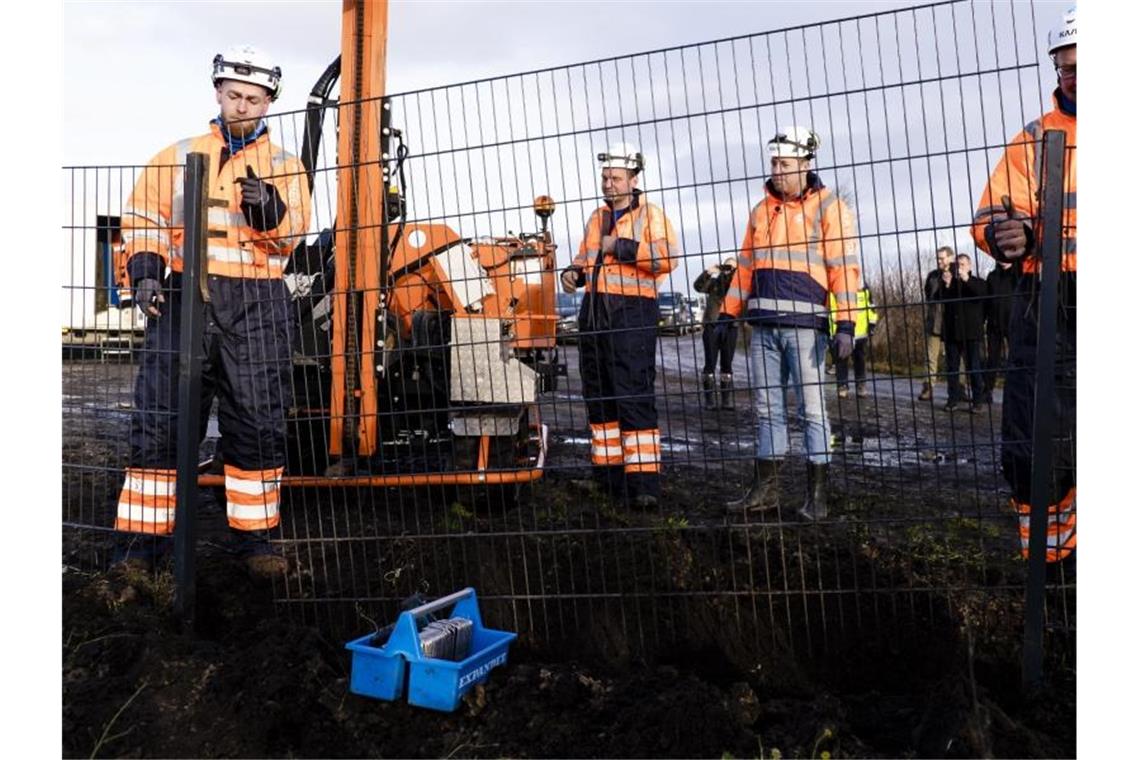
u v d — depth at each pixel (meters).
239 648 3.53
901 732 3.06
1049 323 3.16
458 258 5.53
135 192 4.15
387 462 5.70
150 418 4.21
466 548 4.57
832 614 3.92
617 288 5.46
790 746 2.88
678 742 2.90
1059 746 2.91
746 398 10.59
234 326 4.26
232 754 2.94
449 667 3.12
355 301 5.38
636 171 5.53
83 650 3.38
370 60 5.32
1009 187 3.54
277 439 4.38
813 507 5.08
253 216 4.25
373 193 5.38
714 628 3.89
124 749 2.91
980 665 3.48
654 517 5.32
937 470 3.42
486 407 4.28
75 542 5.09
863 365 4.89
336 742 3.02
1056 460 3.64
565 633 3.93
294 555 4.61
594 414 5.79
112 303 4.18
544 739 3.00
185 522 3.79
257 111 4.35
